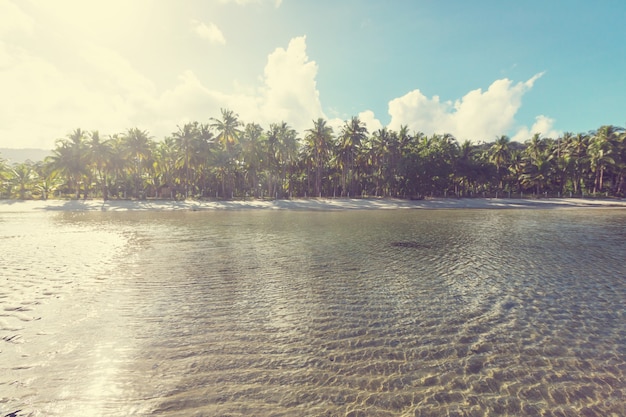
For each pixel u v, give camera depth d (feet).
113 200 213.46
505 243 69.00
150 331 25.30
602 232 85.97
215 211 157.28
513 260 52.95
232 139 237.04
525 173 266.77
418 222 110.22
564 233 84.23
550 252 59.67
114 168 228.84
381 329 26.22
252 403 16.57
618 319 28.58
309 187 269.64
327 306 31.53
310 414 15.76
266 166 249.55
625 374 19.77
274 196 267.80
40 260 49.55
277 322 27.48
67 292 34.58
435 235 80.18
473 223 107.24
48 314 28.45
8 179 224.12
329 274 43.65
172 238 72.74
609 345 23.63
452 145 257.14
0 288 35.60
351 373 19.54
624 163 241.96
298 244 66.49
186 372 19.48
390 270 46.09
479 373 19.71
